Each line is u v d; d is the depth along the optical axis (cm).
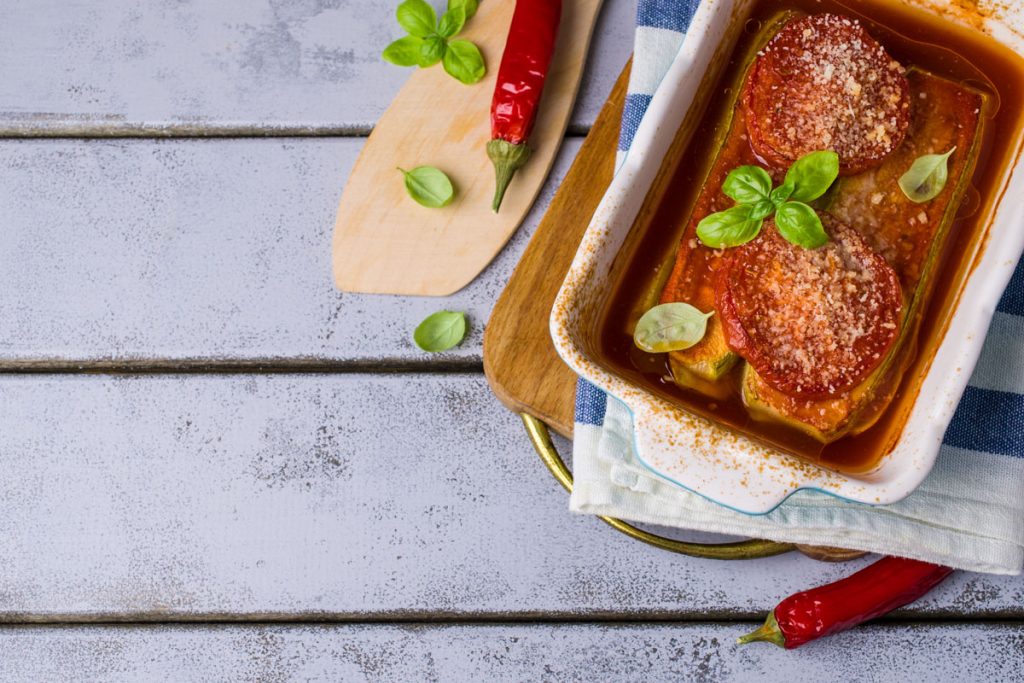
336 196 93
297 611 90
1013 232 79
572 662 89
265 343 92
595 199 88
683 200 82
